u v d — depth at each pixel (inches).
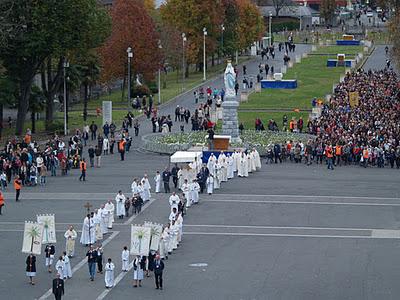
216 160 4471.0
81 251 3272.6
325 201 4033.0
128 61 7229.3
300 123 5944.9
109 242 3368.6
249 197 4116.6
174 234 3243.1
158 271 2805.1
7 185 4446.4
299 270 3014.3
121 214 3718.0
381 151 4980.3
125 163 5078.7
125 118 6397.6
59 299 2664.9
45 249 3093.0
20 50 5895.7
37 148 5029.5
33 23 5871.1
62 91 6835.6
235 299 2716.5
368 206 3941.9
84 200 4040.4
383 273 2977.4
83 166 4525.1
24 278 2955.2
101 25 6348.4
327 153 4916.3
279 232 3513.8
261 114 6732.3
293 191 4242.1
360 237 3440.0
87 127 5876.0
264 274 2970.0
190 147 5226.4
